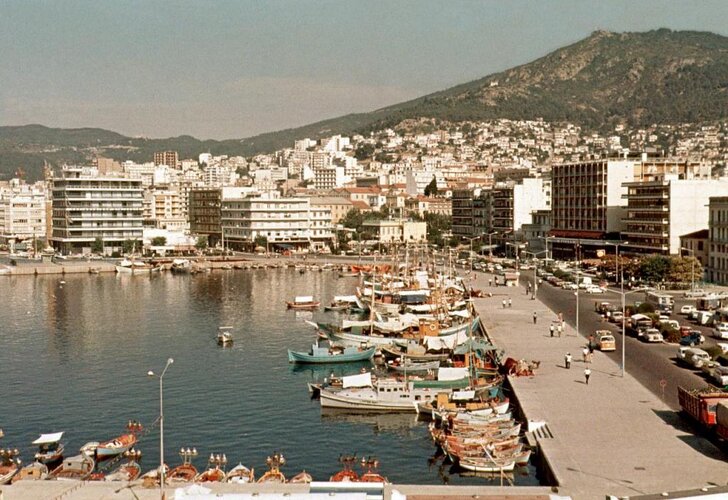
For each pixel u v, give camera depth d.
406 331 174.75
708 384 114.06
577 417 97.62
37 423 111.06
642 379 118.31
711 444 86.62
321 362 149.38
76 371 142.38
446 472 89.62
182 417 113.50
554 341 151.88
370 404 116.12
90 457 93.44
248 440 103.12
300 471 91.56
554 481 77.50
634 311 177.88
